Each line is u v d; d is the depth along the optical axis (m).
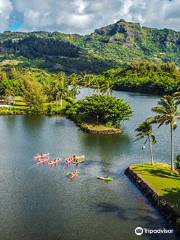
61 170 134.38
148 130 134.25
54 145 171.50
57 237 85.81
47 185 118.75
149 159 146.38
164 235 85.69
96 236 86.06
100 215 96.44
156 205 100.00
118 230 88.62
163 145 168.25
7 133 198.50
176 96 129.62
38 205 102.94
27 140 182.00
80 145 170.88
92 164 140.88
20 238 85.38
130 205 102.06
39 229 89.44
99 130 196.12
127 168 131.25
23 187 116.81
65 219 94.44
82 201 105.62
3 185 118.50
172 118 123.56
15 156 153.00
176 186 109.12
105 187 116.19
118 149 162.88
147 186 109.81
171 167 126.25
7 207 101.56
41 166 139.25
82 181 122.12
